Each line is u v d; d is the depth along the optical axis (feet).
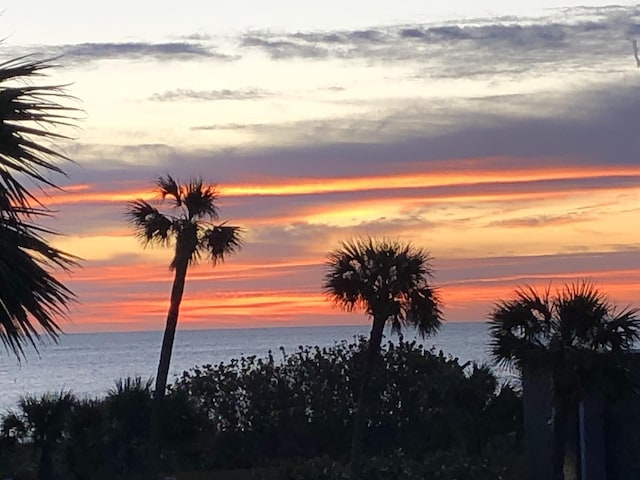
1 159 21.44
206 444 93.81
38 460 74.79
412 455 99.04
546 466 79.30
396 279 85.35
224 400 104.06
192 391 104.27
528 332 62.80
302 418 104.53
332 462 93.76
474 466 87.71
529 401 81.05
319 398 105.50
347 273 86.63
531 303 62.64
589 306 62.03
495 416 102.58
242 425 103.09
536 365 62.18
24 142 21.66
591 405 72.79
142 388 83.56
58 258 21.67
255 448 101.76
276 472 92.53
